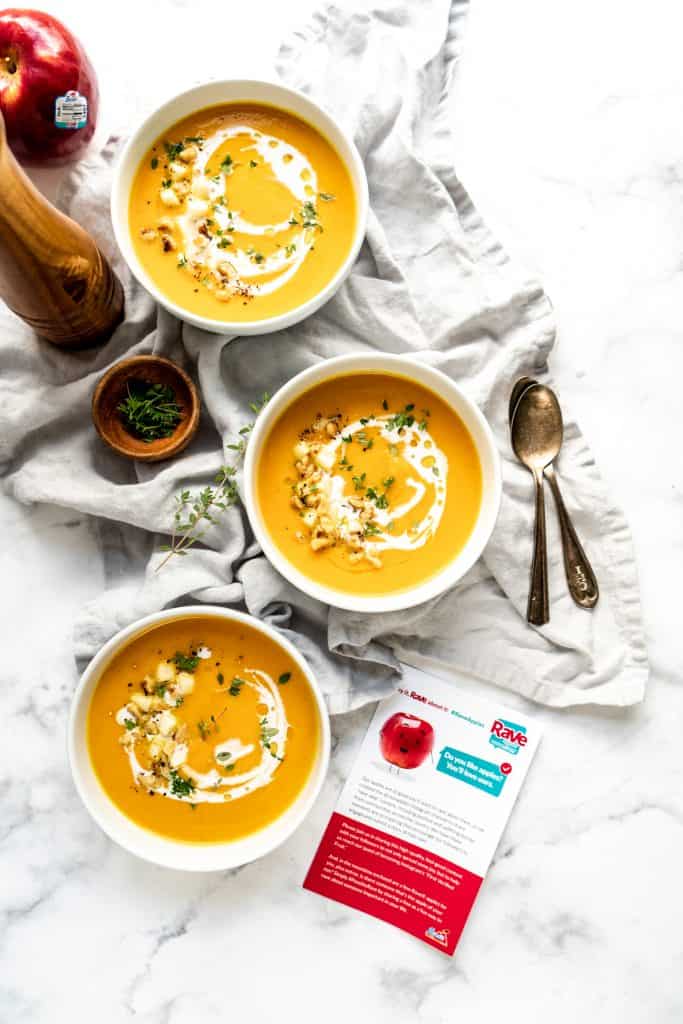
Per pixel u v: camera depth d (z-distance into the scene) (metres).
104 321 0.80
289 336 0.82
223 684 0.79
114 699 0.79
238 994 0.82
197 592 0.80
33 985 0.82
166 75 0.85
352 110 0.83
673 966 0.82
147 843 0.78
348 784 0.82
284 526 0.79
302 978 0.82
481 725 0.83
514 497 0.82
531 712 0.83
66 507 0.83
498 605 0.82
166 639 0.79
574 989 0.82
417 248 0.83
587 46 0.86
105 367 0.83
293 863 0.83
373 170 0.83
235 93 0.79
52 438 0.83
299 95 0.78
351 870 0.82
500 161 0.85
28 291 0.74
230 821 0.79
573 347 0.85
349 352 0.82
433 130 0.84
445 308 0.83
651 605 0.84
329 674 0.81
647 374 0.85
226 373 0.82
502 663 0.82
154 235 0.79
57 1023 0.82
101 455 0.83
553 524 0.83
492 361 0.83
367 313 0.81
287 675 0.79
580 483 0.83
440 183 0.83
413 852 0.82
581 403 0.85
